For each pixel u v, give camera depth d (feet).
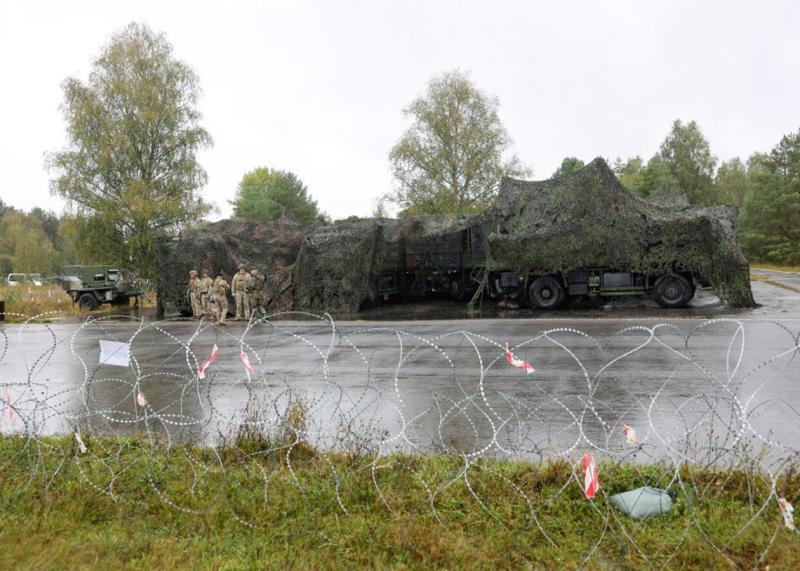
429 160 171.53
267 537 15.35
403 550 14.39
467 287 93.04
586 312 67.26
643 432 22.38
